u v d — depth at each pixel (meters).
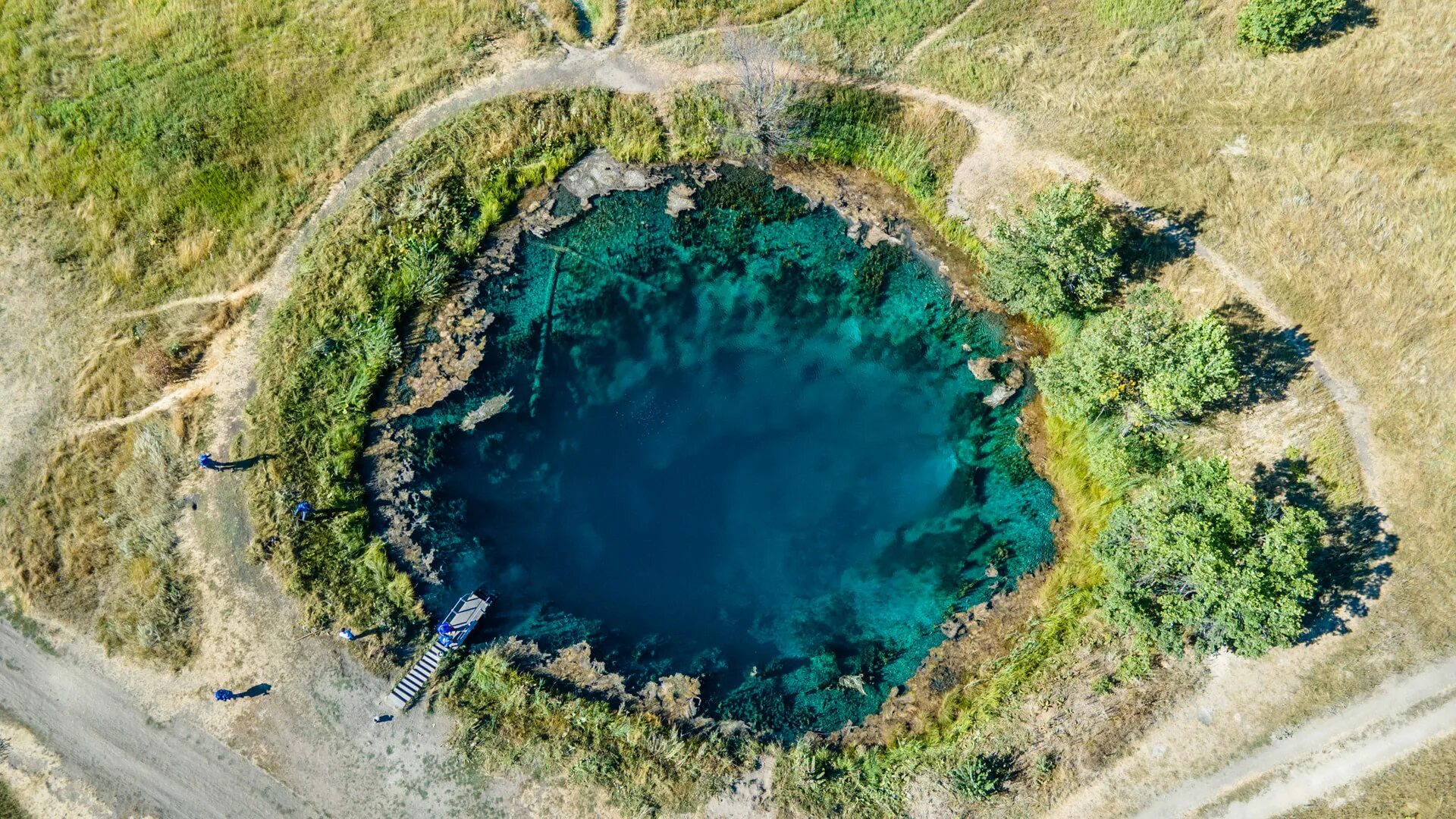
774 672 40.22
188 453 41.50
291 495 40.62
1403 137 43.16
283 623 39.03
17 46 49.31
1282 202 43.09
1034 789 36.94
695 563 42.56
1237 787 36.31
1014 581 41.00
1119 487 40.41
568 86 48.25
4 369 43.50
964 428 43.91
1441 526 38.19
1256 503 35.53
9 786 37.50
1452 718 36.12
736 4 49.38
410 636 39.12
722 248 46.94
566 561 42.06
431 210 45.75
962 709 38.69
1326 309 41.34
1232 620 34.28
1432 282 40.94
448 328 44.47
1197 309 42.47
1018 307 43.44
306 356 42.91
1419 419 39.53
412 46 49.09
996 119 46.53
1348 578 38.12
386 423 42.72
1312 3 43.41
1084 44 47.12
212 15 49.69
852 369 45.44
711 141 47.69
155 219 45.91
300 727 37.91
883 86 47.59
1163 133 44.94
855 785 37.53
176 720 38.09
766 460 44.31
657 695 39.16
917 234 46.41
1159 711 37.47
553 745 37.59
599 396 44.94
